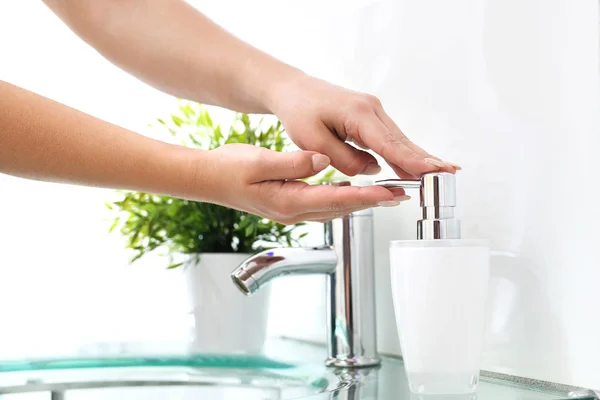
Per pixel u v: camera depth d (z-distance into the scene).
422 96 0.77
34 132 0.56
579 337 0.61
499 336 0.68
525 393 0.61
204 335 0.90
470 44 0.71
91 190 1.56
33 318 1.50
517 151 0.67
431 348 0.58
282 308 1.06
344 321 0.79
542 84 0.64
